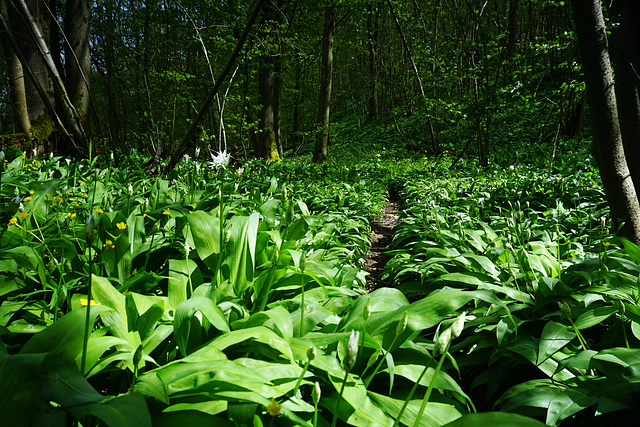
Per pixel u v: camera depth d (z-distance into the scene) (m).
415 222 6.55
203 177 7.43
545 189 7.80
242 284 2.86
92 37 11.85
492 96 14.00
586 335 2.56
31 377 1.33
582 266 3.01
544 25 22.31
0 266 2.74
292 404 1.71
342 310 2.71
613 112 3.73
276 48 12.62
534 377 2.41
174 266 2.72
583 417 2.12
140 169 7.95
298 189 8.94
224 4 11.70
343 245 4.89
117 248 2.94
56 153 9.80
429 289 3.74
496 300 2.14
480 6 16.08
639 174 3.70
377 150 23.58
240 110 17.94
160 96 12.52
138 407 1.32
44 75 10.48
